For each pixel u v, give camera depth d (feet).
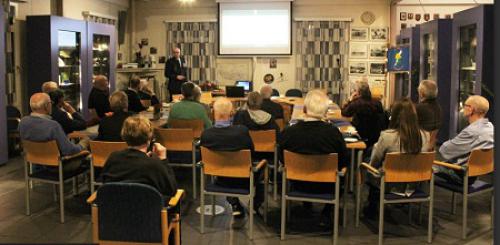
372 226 13.35
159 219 8.32
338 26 34.17
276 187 15.51
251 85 32.86
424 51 27.02
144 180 8.93
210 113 19.03
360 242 12.23
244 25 34.81
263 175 13.75
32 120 13.11
